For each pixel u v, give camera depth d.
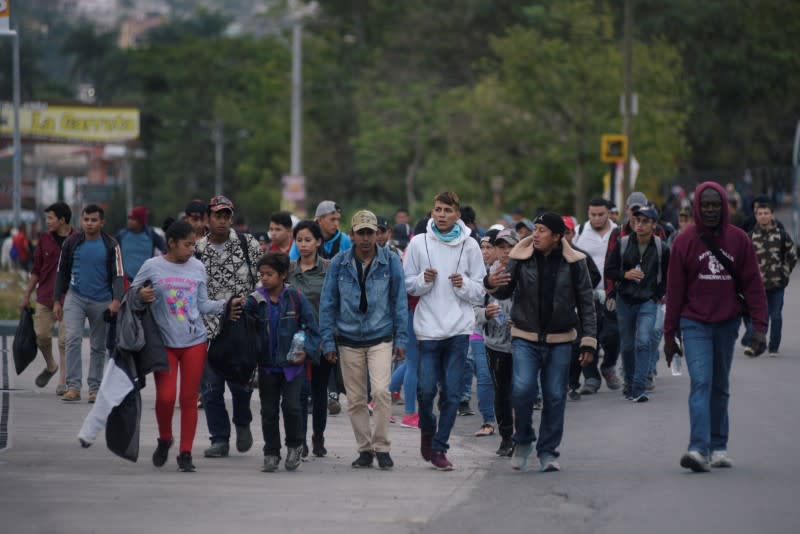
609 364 40.72
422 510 22.88
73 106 136.00
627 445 30.19
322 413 29.66
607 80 119.19
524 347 27.02
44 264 38.97
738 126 189.62
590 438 31.59
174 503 23.39
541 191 129.75
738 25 185.00
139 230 41.84
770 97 188.88
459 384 27.77
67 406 37.03
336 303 27.81
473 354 33.75
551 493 24.41
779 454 28.16
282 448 30.81
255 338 27.27
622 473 26.48
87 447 28.16
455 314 27.72
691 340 26.39
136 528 21.23
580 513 22.47
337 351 28.16
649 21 179.00
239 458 29.27
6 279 89.31
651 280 37.25
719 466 26.67
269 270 27.16
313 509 22.94
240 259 30.42
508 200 134.50
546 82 121.69
